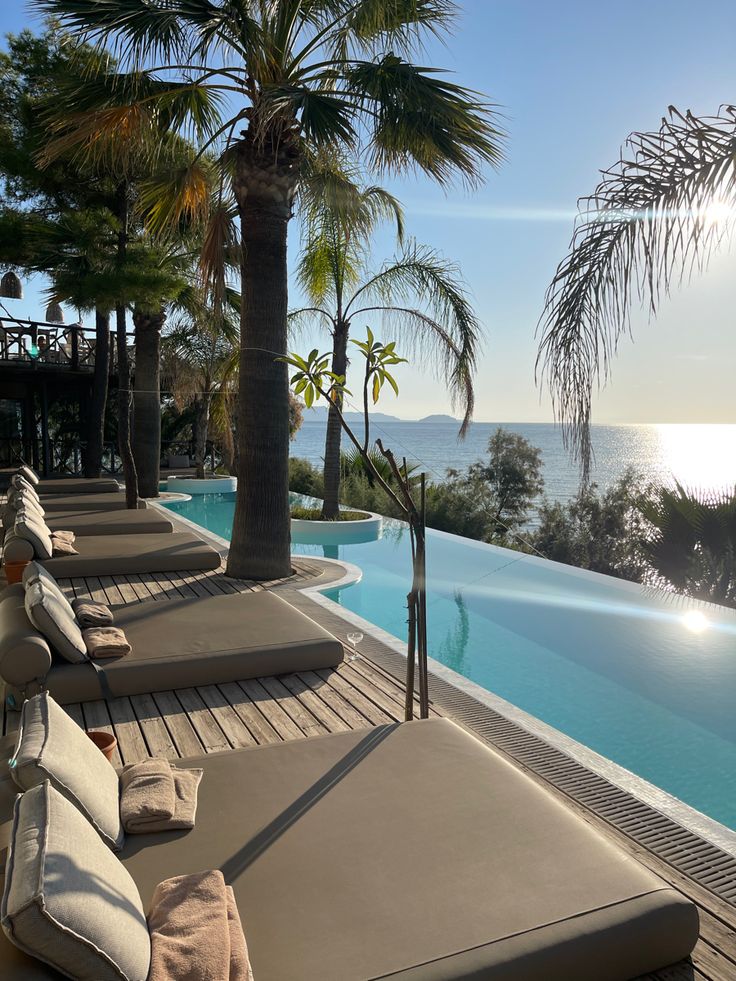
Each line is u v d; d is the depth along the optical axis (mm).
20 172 11109
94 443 14453
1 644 3797
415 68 5660
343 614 5961
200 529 10469
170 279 9992
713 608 6770
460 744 2887
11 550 6406
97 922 1458
